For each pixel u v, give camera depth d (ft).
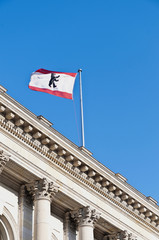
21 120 187.01
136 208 231.91
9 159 184.24
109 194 219.61
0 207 186.29
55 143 196.85
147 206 234.38
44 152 195.62
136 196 228.84
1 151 181.78
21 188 193.88
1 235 187.83
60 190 198.80
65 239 205.26
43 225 188.55
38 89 211.41
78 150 204.13
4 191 189.67
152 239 238.48
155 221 241.76
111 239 222.69
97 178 212.84
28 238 189.67
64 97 214.69
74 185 205.16
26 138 190.60
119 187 220.84
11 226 187.93
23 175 191.11
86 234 204.74
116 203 222.69
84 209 207.31
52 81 214.69
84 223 206.18
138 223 232.94
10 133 186.50
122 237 222.07
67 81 216.74
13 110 184.55
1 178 189.06
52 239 201.05
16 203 192.03
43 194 192.75
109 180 216.33
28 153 191.11
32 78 213.25
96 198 213.46
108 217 216.54
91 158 209.26
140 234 232.12
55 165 199.21
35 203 192.44
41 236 186.80
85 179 209.26
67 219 207.72
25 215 191.72
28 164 189.98
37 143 193.98
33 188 192.95
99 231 221.66
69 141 202.08
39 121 192.24
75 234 209.67
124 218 225.15
